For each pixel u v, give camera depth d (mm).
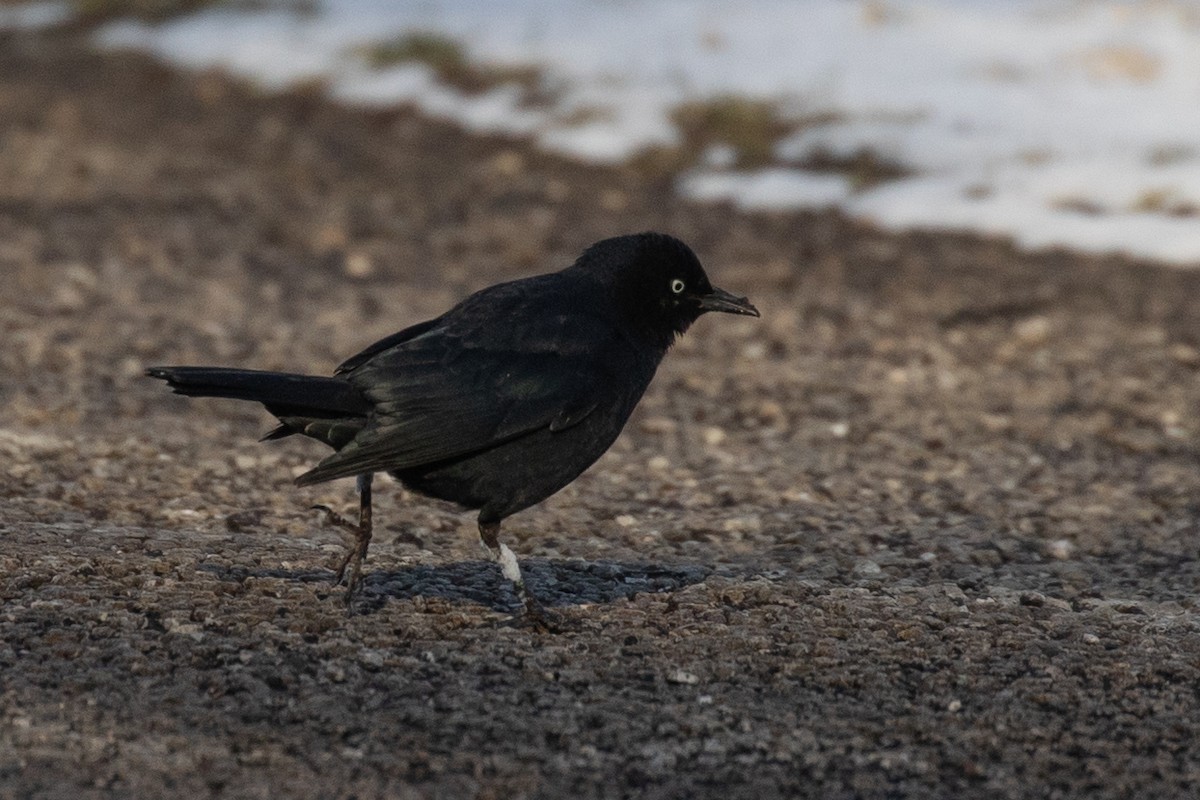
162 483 11344
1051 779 7422
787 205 21141
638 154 23109
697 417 13797
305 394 8234
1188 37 24906
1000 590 9984
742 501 11734
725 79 24531
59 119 25328
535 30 27391
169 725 7484
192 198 21266
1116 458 13031
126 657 8094
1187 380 15062
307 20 30031
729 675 8398
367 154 23812
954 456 12969
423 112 25516
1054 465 12797
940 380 14906
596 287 9141
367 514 8953
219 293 17125
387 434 8320
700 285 9352
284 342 15461
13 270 17359
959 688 8375
